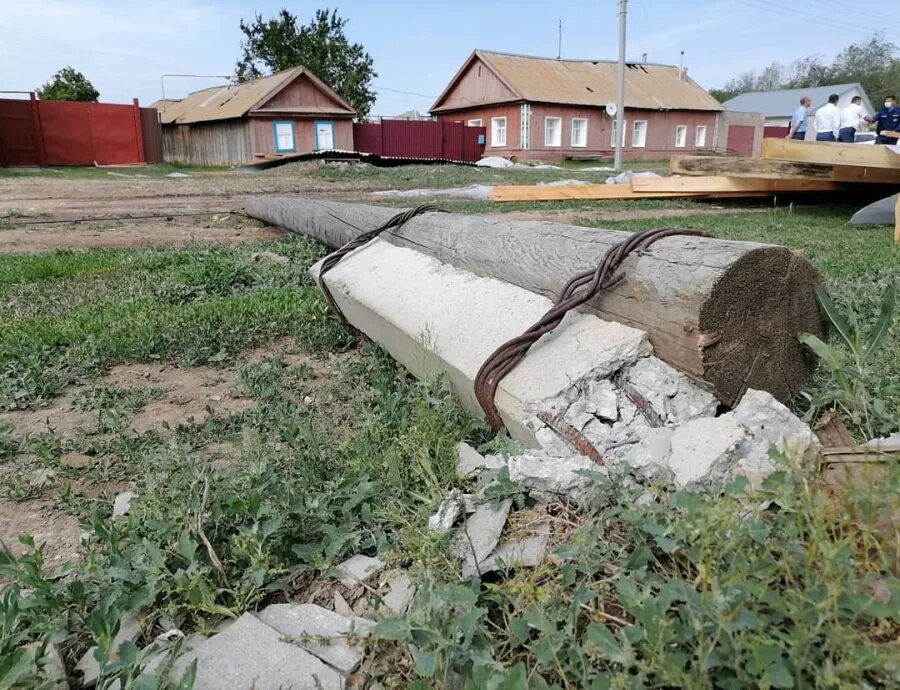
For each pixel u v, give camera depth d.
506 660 1.40
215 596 1.69
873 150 8.54
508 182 16.83
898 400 2.26
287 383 3.39
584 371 2.10
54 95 44.28
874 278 4.56
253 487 2.05
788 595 1.23
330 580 1.81
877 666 1.11
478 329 2.63
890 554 1.38
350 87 45.59
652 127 33.31
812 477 1.61
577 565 1.54
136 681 1.36
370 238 4.17
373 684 1.44
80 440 2.82
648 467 1.85
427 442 2.15
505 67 30.84
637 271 2.21
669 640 1.21
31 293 5.24
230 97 29.36
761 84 75.69
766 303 2.08
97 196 13.07
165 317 4.33
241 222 9.69
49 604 1.66
